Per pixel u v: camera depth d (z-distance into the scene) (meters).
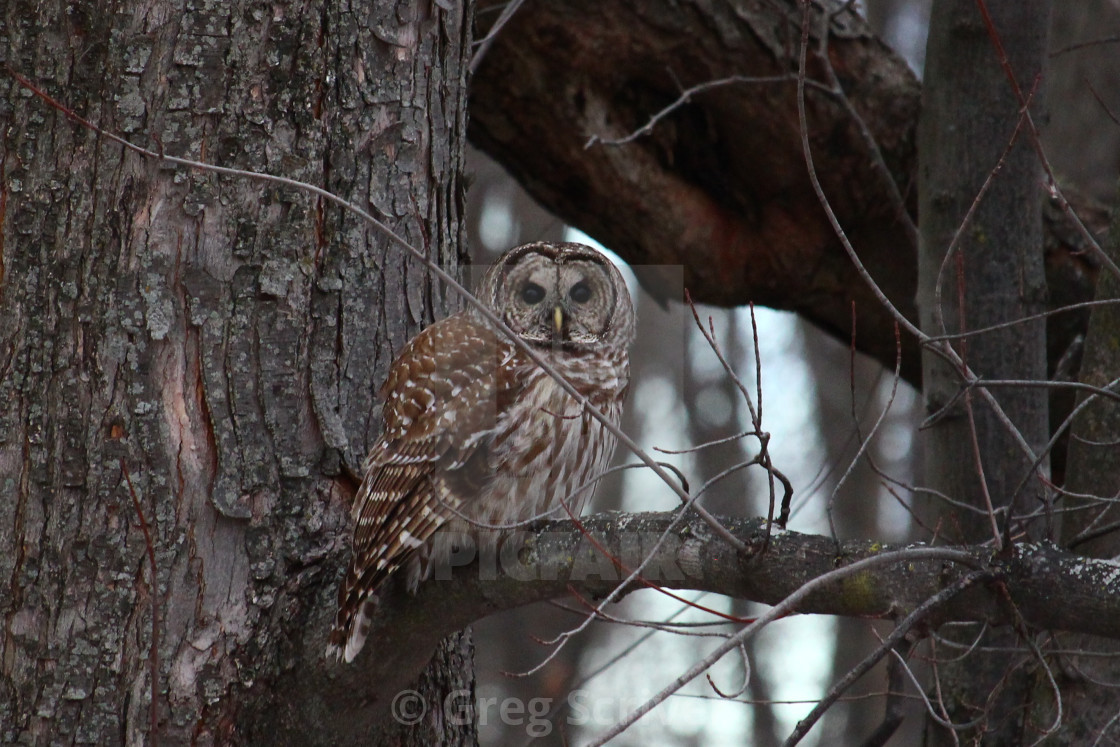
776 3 13.26
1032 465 6.57
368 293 8.59
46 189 8.00
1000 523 8.91
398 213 8.80
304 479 8.06
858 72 13.75
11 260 7.98
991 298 10.88
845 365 26.81
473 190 25.17
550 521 7.70
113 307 7.91
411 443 8.15
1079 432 9.68
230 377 8.01
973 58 11.02
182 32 8.14
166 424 7.85
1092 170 17.11
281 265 8.20
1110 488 9.41
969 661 10.77
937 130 11.25
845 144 13.85
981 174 11.00
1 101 8.09
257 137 8.22
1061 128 17.44
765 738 22.41
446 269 9.20
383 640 7.62
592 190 14.02
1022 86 11.02
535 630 19.61
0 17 8.16
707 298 15.12
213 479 7.87
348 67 8.62
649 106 13.83
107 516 7.73
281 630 7.82
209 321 8.01
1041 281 11.00
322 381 8.27
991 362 10.81
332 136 8.52
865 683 22.81
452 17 9.41
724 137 13.98
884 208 14.23
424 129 9.05
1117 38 11.68
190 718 7.57
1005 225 10.95
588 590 7.18
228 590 7.77
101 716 7.55
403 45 8.92
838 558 6.40
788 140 13.84
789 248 14.57
